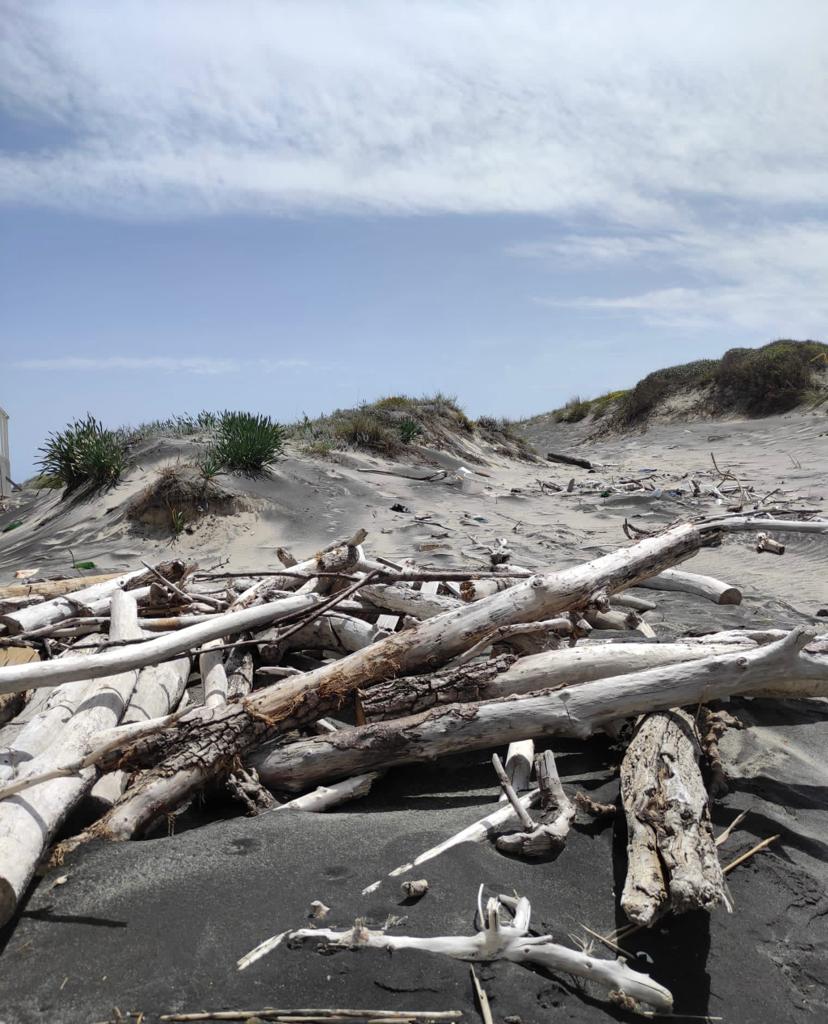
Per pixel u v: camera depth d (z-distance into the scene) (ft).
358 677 13.92
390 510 41.27
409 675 14.56
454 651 14.78
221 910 9.39
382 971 8.55
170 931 9.08
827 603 24.22
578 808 11.78
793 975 9.29
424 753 12.71
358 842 10.82
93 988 8.38
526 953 8.78
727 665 13.24
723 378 94.68
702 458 69.21
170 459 44.34
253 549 34.45
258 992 8.30
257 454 43.04
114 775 12.56
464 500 46.19
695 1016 8.59
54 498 47.01
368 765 12.75
